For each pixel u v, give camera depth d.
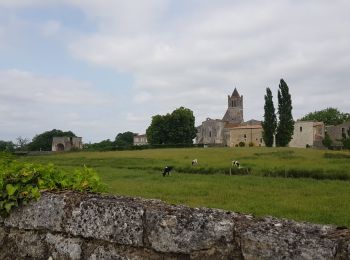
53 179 4.65
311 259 3.01
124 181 32.16
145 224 3.75
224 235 3.43
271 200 20.62
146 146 114.25
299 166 42.69
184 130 133.75
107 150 106.50
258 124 151.88
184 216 3.62
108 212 3.92
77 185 4.68
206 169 44.06
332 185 28.84
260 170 40.59
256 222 3.41
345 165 44.22
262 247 3.22
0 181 4.32
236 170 42.28
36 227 4.21
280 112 106.56
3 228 4.39
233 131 144.50
